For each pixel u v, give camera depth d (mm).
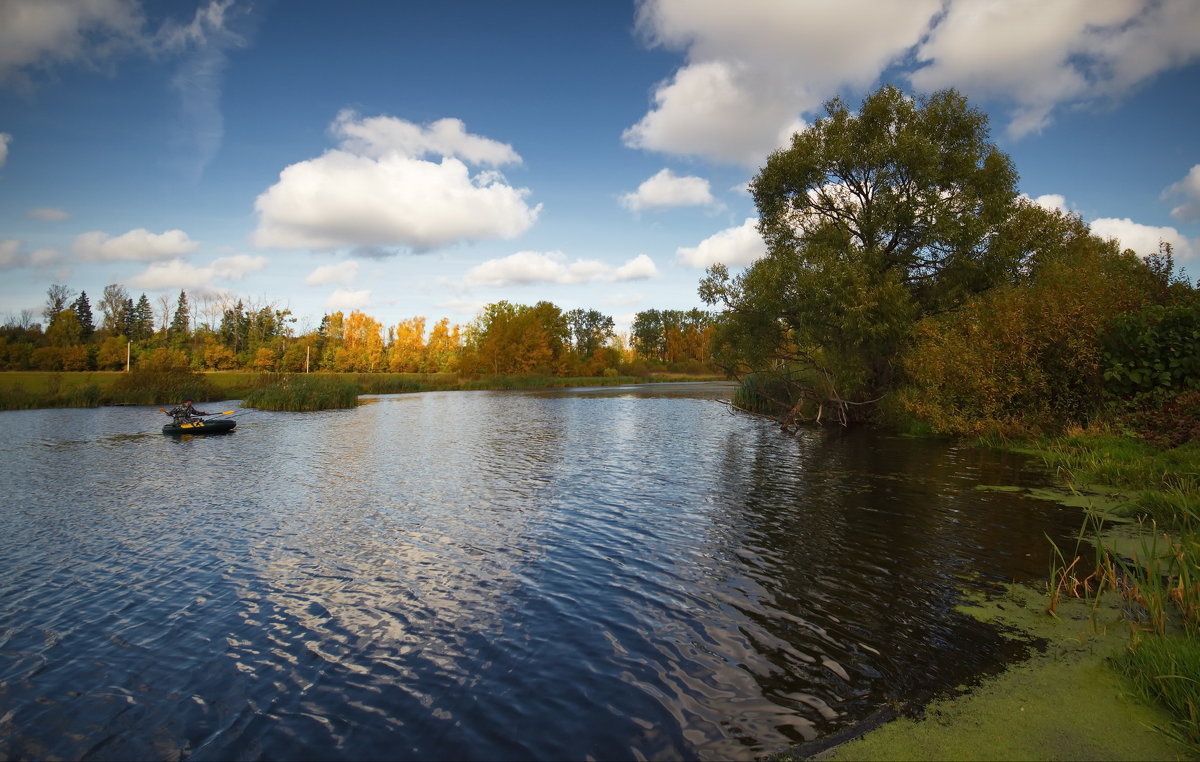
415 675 5332
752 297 23859
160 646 5992
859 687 4938
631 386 71688
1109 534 8594
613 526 9938
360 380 61438
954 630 5910
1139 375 13977
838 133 23781
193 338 89312
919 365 19344
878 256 22250
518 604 6859
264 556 8672
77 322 74438
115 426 26859
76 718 4777
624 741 4285
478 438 22062
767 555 8312
